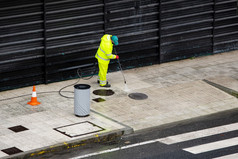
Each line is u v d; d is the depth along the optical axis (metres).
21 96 16.16
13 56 16.58
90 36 18.06
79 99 14.28
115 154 12.40
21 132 13.32
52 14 17.02
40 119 14.25
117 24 18.61
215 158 12.18
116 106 15.52
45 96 16.17
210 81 17.97
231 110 15.59
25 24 16.50
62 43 17.48
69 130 13.52
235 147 12.88
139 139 13.39
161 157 12.23
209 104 15.98
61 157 12.20
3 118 14.28
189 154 12.42
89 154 12.38
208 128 14.20
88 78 18.09
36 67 17.16
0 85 16.56
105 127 13.82
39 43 17.02
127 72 18.91
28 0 16.41
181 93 16.81
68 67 17.81
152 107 15.57
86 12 17.77
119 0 18.41
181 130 14.02
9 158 11.81
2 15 16.05
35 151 12.22
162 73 18.83
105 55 16.72
